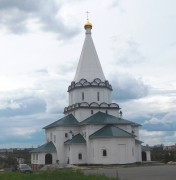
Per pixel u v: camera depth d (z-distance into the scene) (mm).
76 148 92438
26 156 159875
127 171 59625
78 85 102562
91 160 89938
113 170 64875
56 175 37250
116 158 86562
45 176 37438
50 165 90938
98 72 104000
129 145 87875
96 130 92812
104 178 35562
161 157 119125
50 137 104812
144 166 78062
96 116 96812
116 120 95562
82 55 106250
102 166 83000
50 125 103875
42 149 97562
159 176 46062
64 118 101375
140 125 100875
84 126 94938
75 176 36406
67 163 94875
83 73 103750
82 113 99188
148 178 43125
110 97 105438
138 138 100250
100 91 102062
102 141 87812
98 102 101250
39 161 96375
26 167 65625
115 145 87000
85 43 107125
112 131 88562
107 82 104312
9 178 37062
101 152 87312
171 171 56156
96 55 106125
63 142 97875
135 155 91000
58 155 97125
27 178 36875
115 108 101688
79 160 91938
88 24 107750
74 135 98000
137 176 46750
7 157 152125
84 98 101438
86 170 68000
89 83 101562
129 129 95500
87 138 92125
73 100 103875
